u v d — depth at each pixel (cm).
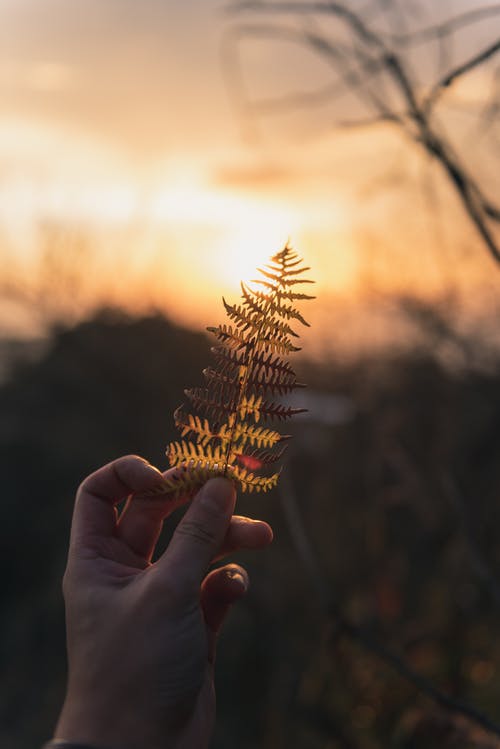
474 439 352
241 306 68
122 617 81
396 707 277
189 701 81
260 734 531
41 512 1011
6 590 991
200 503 79
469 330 320
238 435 73
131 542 95
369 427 434
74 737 77
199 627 81
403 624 316
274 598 600
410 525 362
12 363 962
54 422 973
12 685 827
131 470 94
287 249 67
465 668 268
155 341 911
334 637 137
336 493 471
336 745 289
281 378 69
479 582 286
